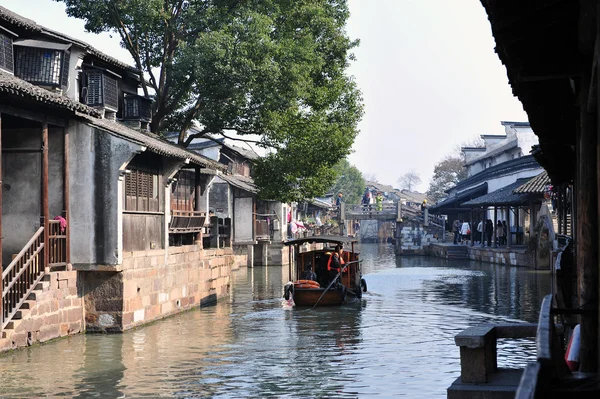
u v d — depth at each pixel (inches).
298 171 1174.3
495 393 267.7
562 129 425.4
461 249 2204.7
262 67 991.6
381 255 2637.8
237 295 1123.3
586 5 214.7
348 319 826.2
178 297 877.2
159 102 1085.8
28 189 685.3
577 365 286.7
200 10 1073.5
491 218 2246.6
